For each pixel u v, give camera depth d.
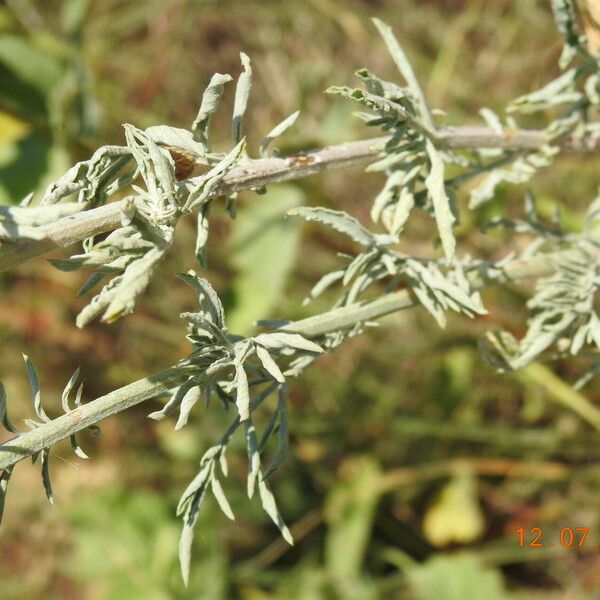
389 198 0.19
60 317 0.41
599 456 0.37
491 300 0.37
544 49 0.40
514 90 0.41
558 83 0.22
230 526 0.39
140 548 0.38
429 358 0.39
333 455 0.39
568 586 0.37
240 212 0.38
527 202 0.23
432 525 0.38
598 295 0.21
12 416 0.41
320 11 0.44
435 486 0.38
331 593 0.37
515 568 0.38
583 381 0.21
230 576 0.37
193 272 0.17
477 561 0.36
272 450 0.39
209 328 0.17
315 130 0.41
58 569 0.41
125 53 0.43
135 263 0.15
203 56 0.45
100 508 0.38
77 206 0.15
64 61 0.36
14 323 0.41
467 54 0.42
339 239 0.39
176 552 0.37
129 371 0.41
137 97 0.43
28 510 0.41
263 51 0.45
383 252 0.19
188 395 0.16
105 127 0.40
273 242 0.37
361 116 0.19
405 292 0.19
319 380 0.39
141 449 0.40
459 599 0.35
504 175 0.22
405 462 0.39
